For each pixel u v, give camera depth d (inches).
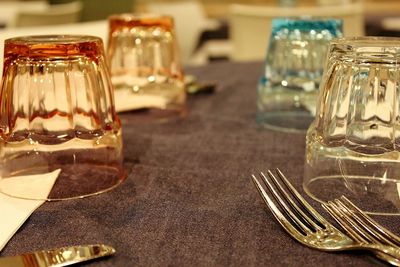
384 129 19.5
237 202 19.4
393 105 19.3
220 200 19.6
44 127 21.2
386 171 19.3
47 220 18.0
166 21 32.3
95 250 15.6
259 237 16.7
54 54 20.7
